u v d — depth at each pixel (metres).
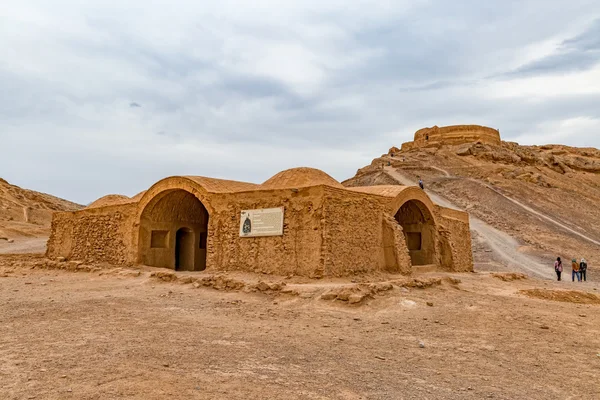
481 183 66.62
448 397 5.83
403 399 5.66
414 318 11.52
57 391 5.28
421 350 8.43
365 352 8.09
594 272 35.03
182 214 24.47
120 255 22.92
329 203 16.41
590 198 69.12
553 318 12.39
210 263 19.05
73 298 12.94
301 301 12.94
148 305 12.09
